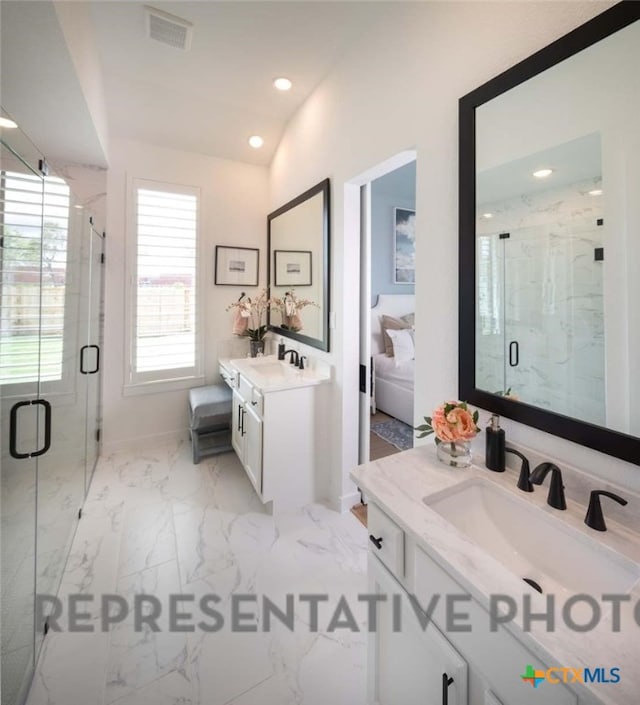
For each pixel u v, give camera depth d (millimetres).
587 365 917
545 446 1024
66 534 1796
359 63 1867
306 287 2557
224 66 2180
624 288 840
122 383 2941
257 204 3342
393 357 4062
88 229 2287
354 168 1937
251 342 3170
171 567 1729
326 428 2295
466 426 1063
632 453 820
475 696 702
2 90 1705
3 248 1270
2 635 1097
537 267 1024
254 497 2344
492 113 1128
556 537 862
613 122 844
